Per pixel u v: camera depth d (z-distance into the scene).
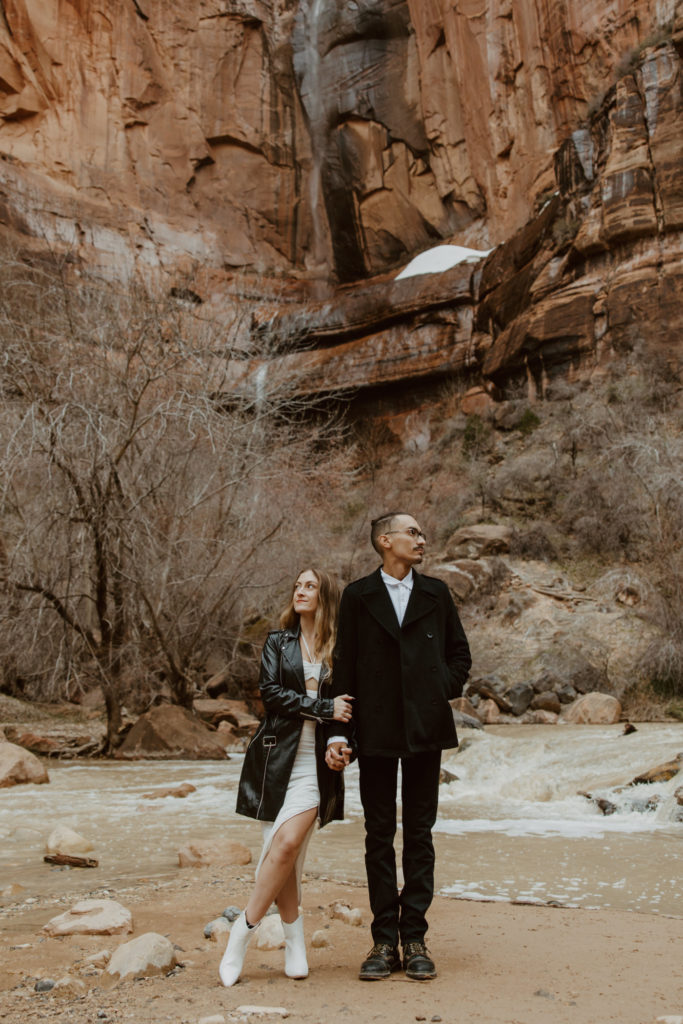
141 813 7.56
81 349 13.73
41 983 2.83
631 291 24.17
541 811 7.78
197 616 14.45
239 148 40.19
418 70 37.12
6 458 12.32
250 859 5.41
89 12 37.22
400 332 31.31
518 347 26.55
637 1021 2.39
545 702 15.80
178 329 14.66
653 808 7.43
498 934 3.47
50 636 13.80
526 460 24.31
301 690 3.02
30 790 9.21
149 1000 2.65
